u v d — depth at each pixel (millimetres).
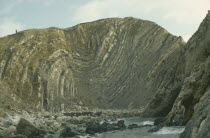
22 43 121875
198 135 17547
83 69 124812
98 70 124375
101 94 114812
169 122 36750
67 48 130500
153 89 90250
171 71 60312
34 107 96188
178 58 60312
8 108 69562
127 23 140750
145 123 46438
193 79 36938
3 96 91562
